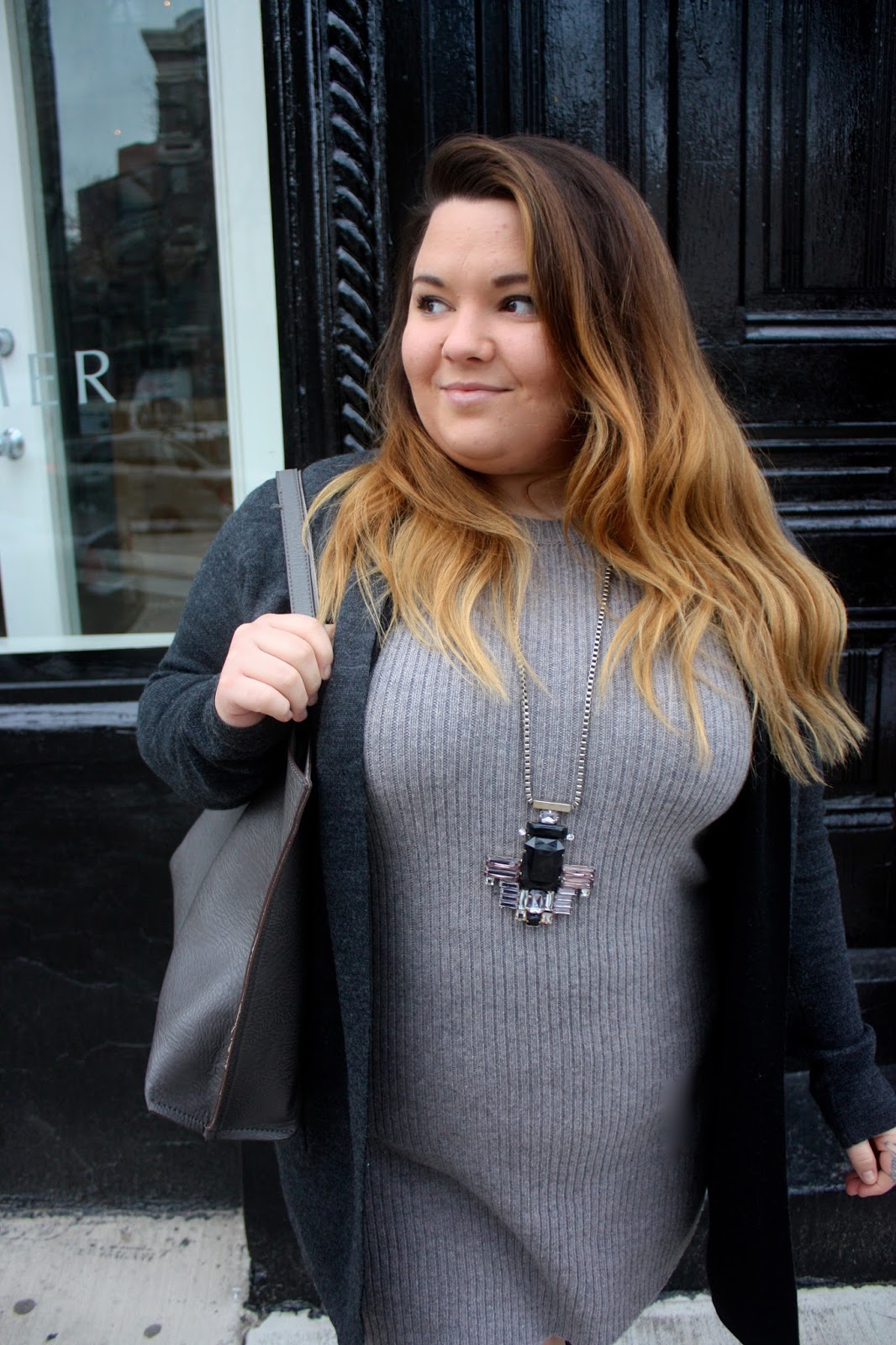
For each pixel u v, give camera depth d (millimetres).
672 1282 1920
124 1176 2078
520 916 1022
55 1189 2082
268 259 1904
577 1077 1073
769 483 1884
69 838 1979
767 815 1127
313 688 973
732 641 1077
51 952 2014
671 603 1047
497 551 1074
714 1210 1199
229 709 972
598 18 1712
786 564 1160
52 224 1925
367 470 1165
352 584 1059
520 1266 1151
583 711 1025
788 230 1805
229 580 1132
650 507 1104
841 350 1849
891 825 1975
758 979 1133
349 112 1694
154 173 1903
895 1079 1979
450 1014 1060
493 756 1006
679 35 1726
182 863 1251
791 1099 1950
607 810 1029
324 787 1011
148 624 2049
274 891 937
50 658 2002
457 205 1015
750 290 1818
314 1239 1130
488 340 1014
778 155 1778
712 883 1200
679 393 1103
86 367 1973
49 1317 1856
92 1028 2037
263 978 998
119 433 1993
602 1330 1160
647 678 1024
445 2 1682
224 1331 1844
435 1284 1141
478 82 1710
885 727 1959
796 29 1740
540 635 1050
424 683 1007
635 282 1067
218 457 1993
